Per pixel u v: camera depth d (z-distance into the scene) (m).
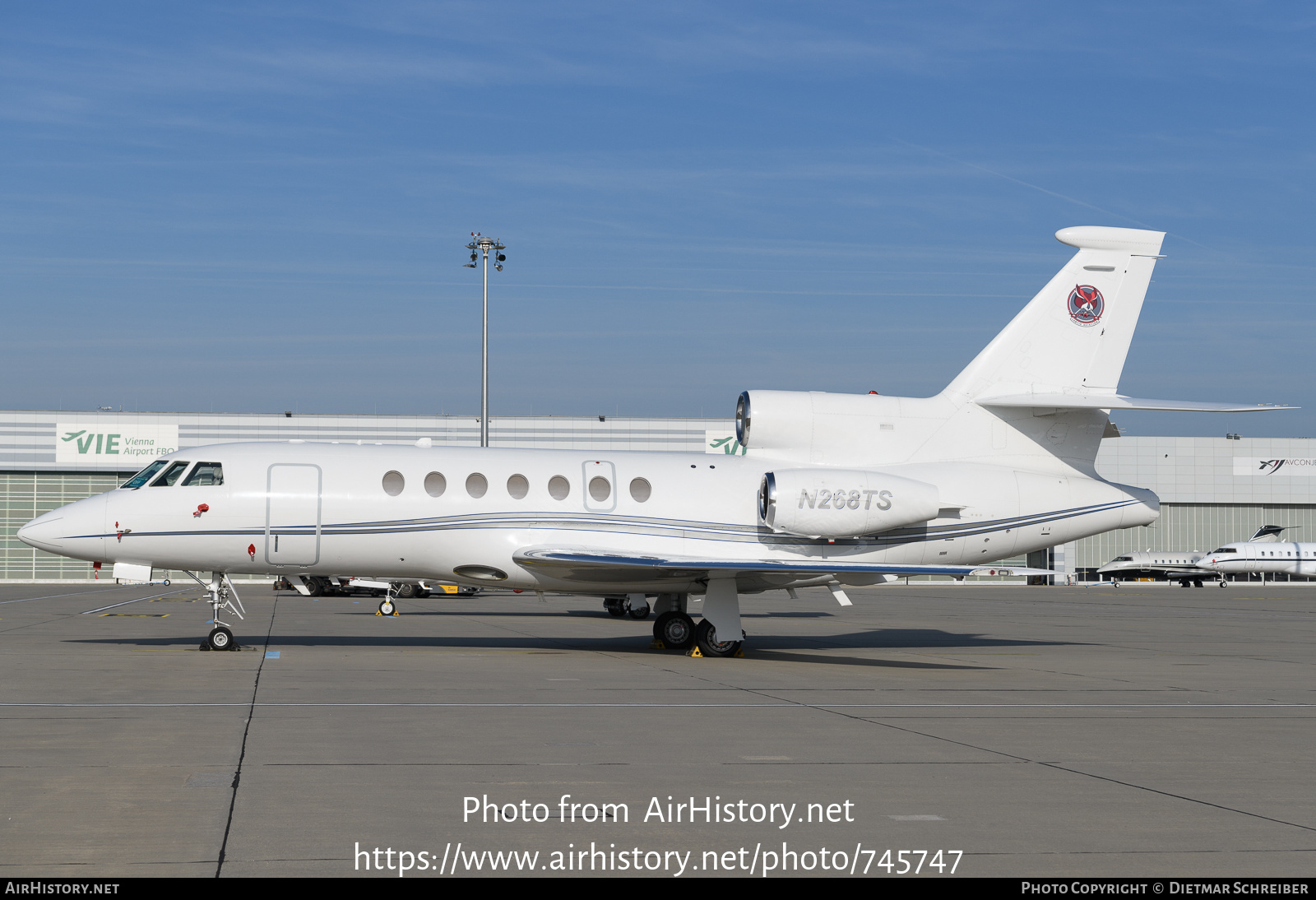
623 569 19.95
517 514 19.92
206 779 8.90
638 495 20.38
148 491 19.27
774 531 20.53
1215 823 8.01
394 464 19.94
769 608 42.22
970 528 21.14
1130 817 8.15
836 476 20.20
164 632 24.27
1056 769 9.88
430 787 8.73
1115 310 21.83
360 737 10.87
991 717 13.02
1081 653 23.02
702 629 20.45
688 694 14.53
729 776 9.36
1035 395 21.45
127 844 7.04
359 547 19.64
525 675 16.28
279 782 8.84
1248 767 10.18
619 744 10.77
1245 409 18.45
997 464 21.53
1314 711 14.14
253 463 19.59
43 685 14.40
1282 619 38.34
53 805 7.99
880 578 21.25
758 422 21.02
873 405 21.38
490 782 8.95
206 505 19.20
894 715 13.04
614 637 24.83
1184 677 18.19
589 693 14.49
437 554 19.91
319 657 18.44
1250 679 18.05
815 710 13.32
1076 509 21.59
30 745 10.24
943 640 26.38
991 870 6.84
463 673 16.42
